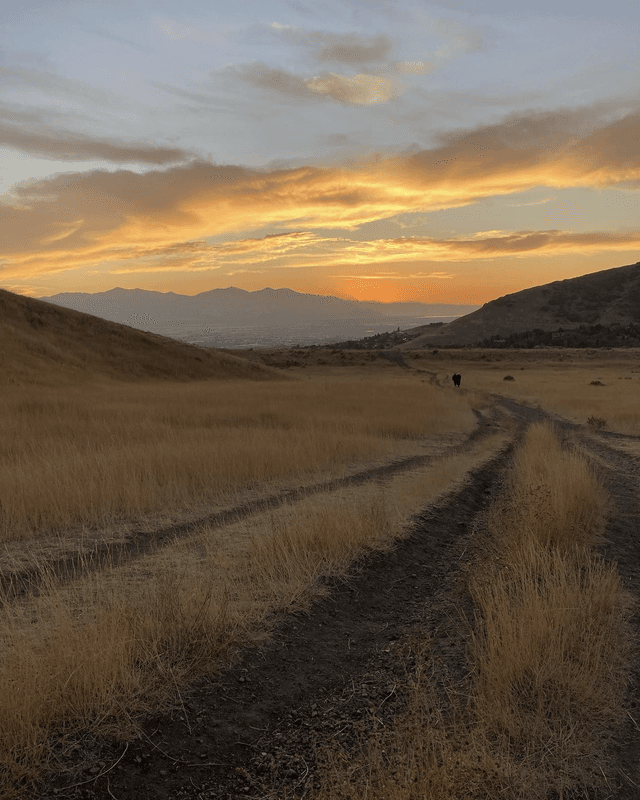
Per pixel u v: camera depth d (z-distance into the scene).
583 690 3.76
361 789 2.87
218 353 65.94
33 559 6.54
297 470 12.57
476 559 7.06
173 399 28.89
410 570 7.00
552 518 7.56
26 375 41.53
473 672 4.12
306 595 5.61
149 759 3.26
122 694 3.60
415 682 4.16
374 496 10.41
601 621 4.83
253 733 3.64
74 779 3.03
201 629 4.48
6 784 2.92
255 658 4.44
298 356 108.62
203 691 3.91
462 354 121.94
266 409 23.48
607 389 44.06
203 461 11.81
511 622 4.38
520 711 3.60
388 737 3.42
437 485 11.44
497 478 13.70
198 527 8.24
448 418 24.89
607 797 2.96
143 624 4.35
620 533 8.46
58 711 3.38
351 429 19.36
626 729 3.55
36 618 4.78
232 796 3.05
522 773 3.05
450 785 2.78
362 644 5.00
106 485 9.45
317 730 3.66
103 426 16.81
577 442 19.05
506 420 27.69
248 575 5.94
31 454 12.08
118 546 7.32
